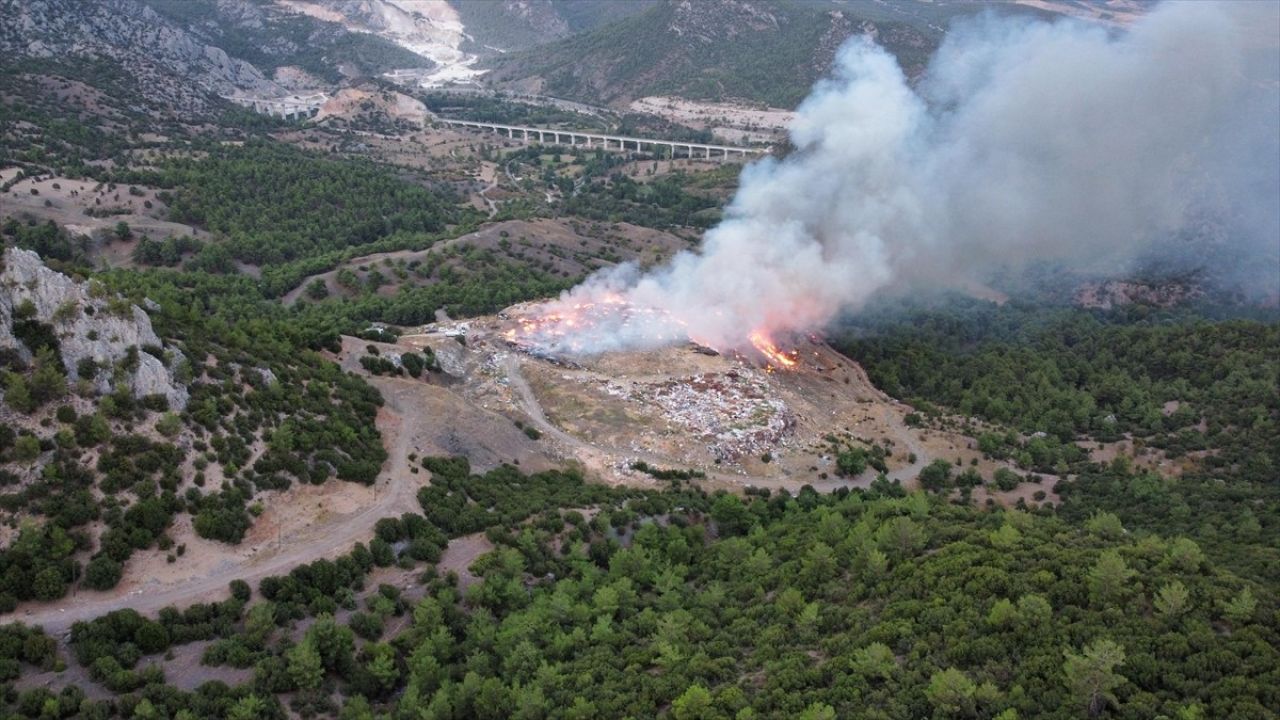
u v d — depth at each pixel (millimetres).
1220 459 193000
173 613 106000
